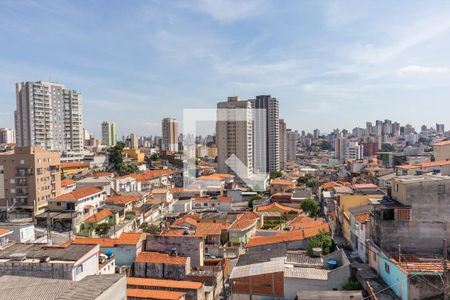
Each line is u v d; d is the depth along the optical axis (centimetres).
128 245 5256
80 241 5462
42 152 9738
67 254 4088
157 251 5478
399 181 3469
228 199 9838
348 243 4572
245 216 7769
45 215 8081
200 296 4328
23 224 6391
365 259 3744
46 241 6488
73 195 8556
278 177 14750
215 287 4812
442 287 2655
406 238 3272
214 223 7362
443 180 3256
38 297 2825
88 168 16012
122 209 9050
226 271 5347
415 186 3284
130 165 16425
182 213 9175
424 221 3256
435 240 3238
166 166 18475
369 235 3703
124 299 3195
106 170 15938
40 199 9562
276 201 9850
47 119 17262
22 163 9394
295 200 9750
